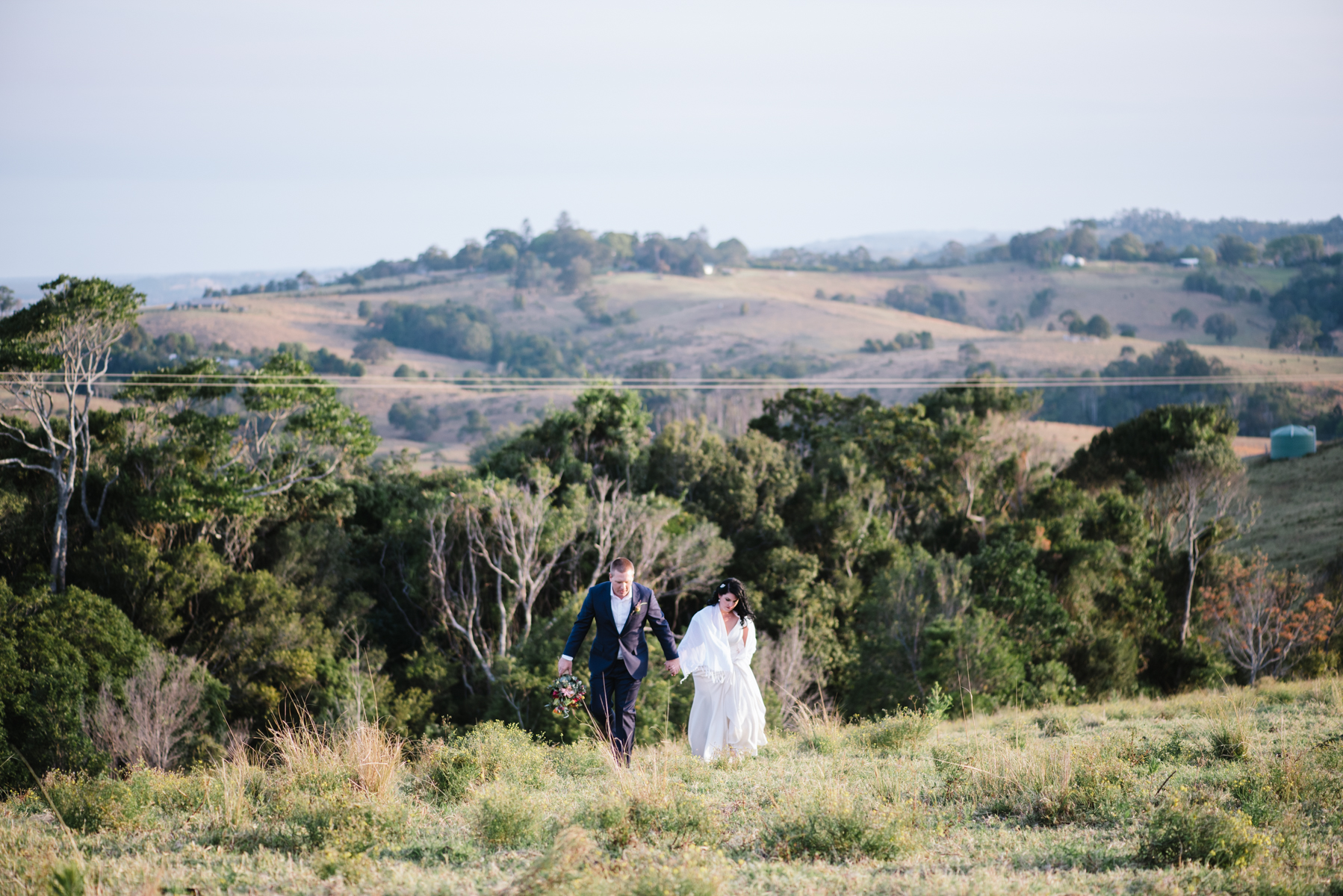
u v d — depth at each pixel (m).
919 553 34.59
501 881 4.90
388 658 35.91
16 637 26.00
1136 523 40.72
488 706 29.41
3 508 33.44
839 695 31.86
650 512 36.06
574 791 7.27
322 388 38.59
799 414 55.09
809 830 5.55
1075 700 28.38
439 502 35.34
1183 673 33.84
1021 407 59.03
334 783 7.03
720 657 8.47
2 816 6.78
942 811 6.46
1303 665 32.09
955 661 27.03
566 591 38.06
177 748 24.03
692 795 6.32
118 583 31.92
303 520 39.41
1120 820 6.02
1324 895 4.55
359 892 4.68
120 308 34.91
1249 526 44.66
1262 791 6.46
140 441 37.28
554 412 46.81
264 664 30.69
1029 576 33.03
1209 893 4.53
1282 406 138.12
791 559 35.88
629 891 4.37
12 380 32.69
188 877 4.96
